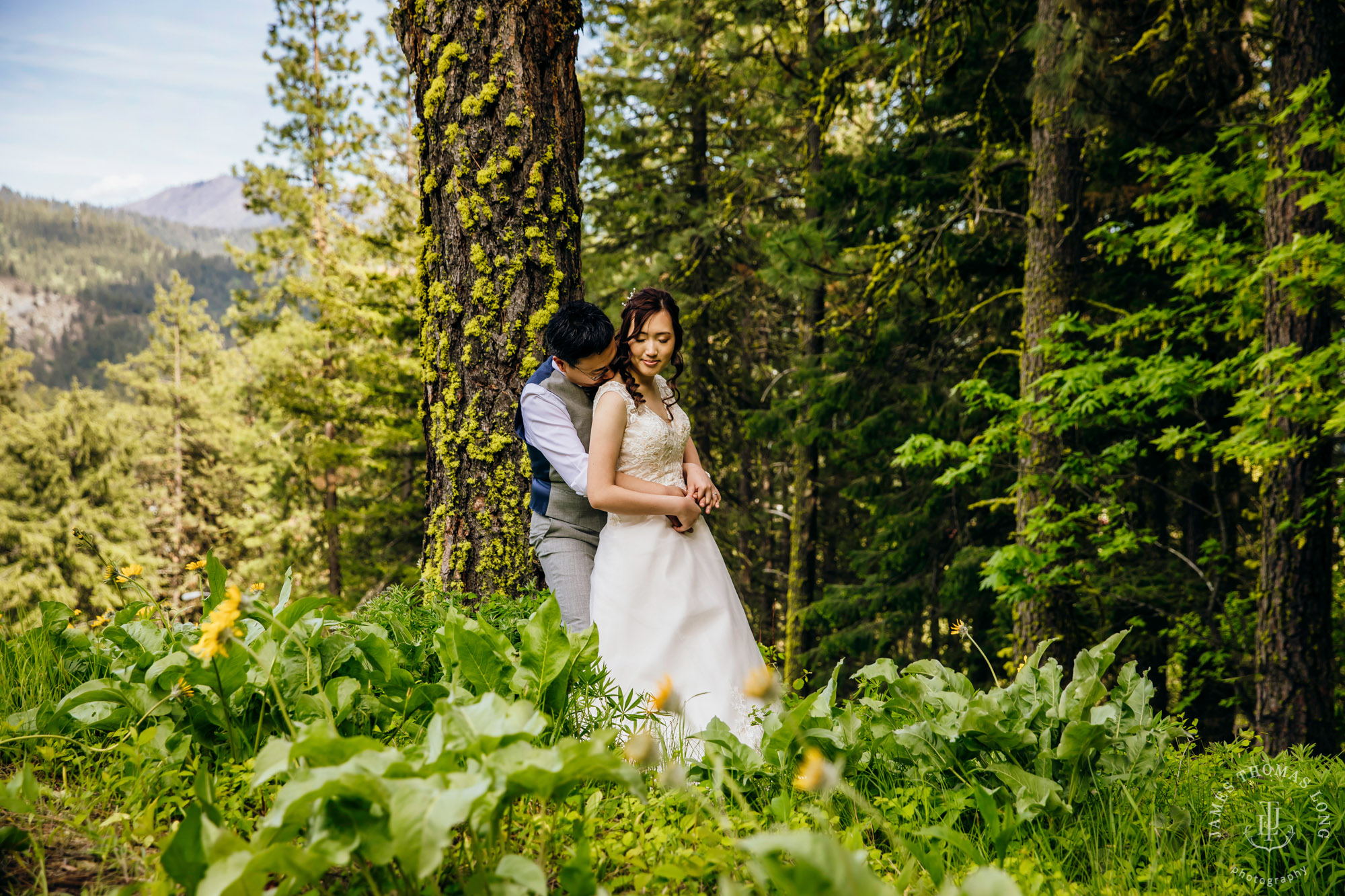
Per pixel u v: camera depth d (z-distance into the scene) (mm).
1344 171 5566
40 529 27297
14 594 24906
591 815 1810
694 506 2967
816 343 12430
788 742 2113
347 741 1372
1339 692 6902
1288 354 5645
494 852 1489
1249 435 6211
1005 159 8930
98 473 30703
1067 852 1979
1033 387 7422
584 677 2281
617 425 2936
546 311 3648
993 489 10469
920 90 8289
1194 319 7262
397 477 17938
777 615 18422
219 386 34500
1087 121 7234
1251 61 6973
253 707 2111
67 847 1632
